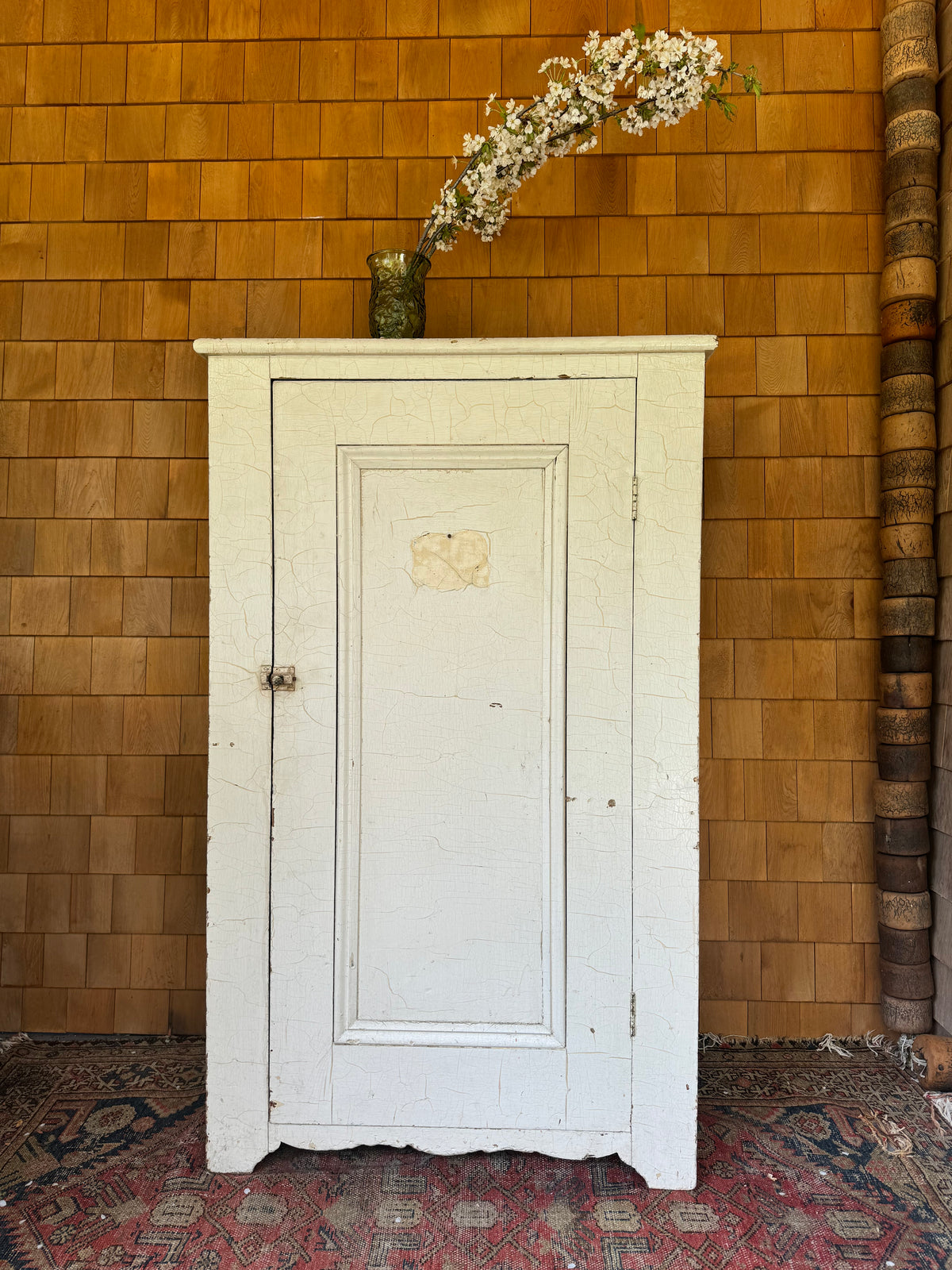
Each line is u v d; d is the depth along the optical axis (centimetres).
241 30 178
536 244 176
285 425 133
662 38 143
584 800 131
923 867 167
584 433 131
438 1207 125
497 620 133
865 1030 172
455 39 177
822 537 175
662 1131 129
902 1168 134
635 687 131
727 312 175
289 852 133
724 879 174
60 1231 120
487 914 133
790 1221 122
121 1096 154
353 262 177
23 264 178
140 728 177
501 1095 131
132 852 177
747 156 175
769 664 175
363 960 133
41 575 177
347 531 133
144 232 178
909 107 168
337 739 133
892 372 170
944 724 164
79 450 177
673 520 130
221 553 134
